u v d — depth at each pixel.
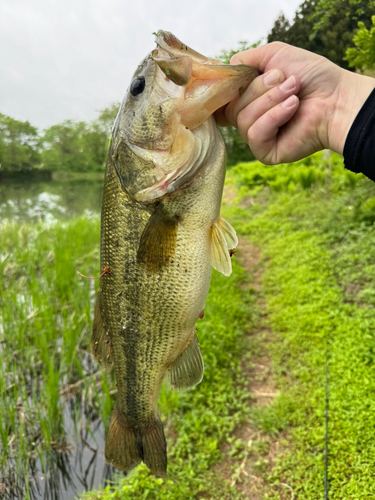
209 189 0.30
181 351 0.35
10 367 0.81
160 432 0.36
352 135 0.26
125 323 0.34
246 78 0.27
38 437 0.66
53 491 0.58
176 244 0.31
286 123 0.29
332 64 0.28
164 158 0.29
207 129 0.29
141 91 0.29
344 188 1.34
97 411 0.71
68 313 0.97
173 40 0.26
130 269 0.32
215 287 1.04
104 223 0.33
